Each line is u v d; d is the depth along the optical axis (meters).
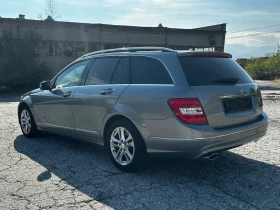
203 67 4.09
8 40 20.94
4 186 3.87
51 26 26.89
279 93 16.14
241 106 4.17
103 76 4.85
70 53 28.05
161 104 3.85
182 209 3.27
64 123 5.46
